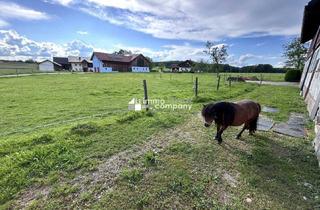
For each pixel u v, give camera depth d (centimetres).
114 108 835
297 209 263
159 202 272
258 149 436
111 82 1967
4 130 564
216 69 3691
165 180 319
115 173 338
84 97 1105
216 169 356
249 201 276
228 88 1416
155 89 1452
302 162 384
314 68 959
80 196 282
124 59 5716
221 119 431
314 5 740
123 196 282
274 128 573
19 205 265
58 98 1069
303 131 551
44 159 368
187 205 268
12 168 335
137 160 381
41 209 258
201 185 308
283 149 440
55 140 450
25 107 859
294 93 1286
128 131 525
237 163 377
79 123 551
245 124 495
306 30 1109
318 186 310
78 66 6625
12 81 1914
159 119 630
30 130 547
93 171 344
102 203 269
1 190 288
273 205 269
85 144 438
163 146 447
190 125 596
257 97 1110
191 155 407
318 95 672
